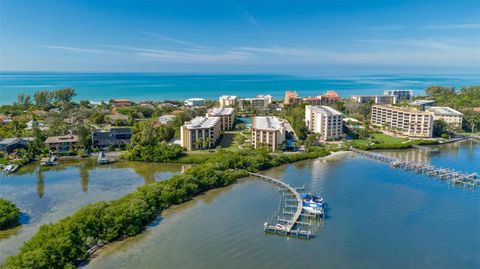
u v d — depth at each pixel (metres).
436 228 126.06
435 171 189.88
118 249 108.88
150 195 136.12
